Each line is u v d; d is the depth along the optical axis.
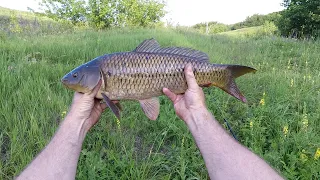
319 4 4.07
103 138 0.84
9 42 1.72
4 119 0.87
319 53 2.20
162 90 0.47
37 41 1.82
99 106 0.46
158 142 0.84
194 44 2.32
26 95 0.98
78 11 3.96
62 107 0.94
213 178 0.33
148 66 0.46
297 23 4.37
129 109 0.99
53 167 0.34
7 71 1.13
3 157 0.77
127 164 0.73
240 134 0.90
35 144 0.79
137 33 2.88
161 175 0.72
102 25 3.99
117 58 0.46
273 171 0.32
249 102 1.14
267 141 0.87
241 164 0.32
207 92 1.19
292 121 0.94
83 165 0.71
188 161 0.74
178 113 0.42
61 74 1.19
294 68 1.78
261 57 2.05
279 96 1.15
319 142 0.83
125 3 4.19
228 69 0.50
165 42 2.19
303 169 0.70
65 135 0.37
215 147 0.34
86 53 1.56
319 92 1.19
